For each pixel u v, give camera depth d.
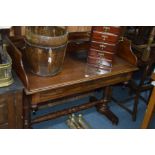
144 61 2.16
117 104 2.61
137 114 2.51
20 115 1.60
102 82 1.95
